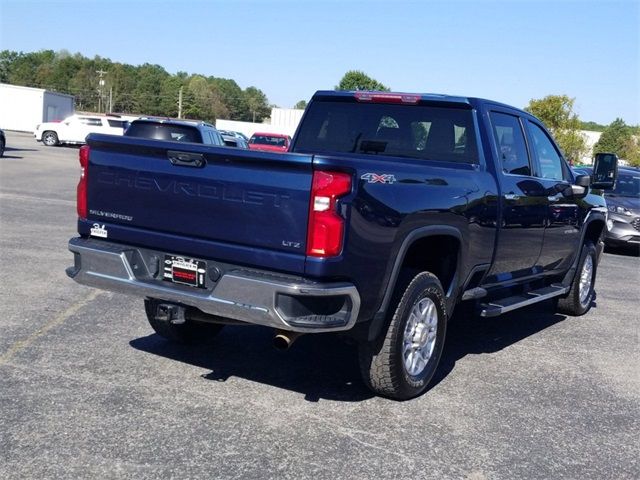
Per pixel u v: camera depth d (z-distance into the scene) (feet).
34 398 15.23
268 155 13.89
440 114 19.86
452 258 17.67
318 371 18.31
